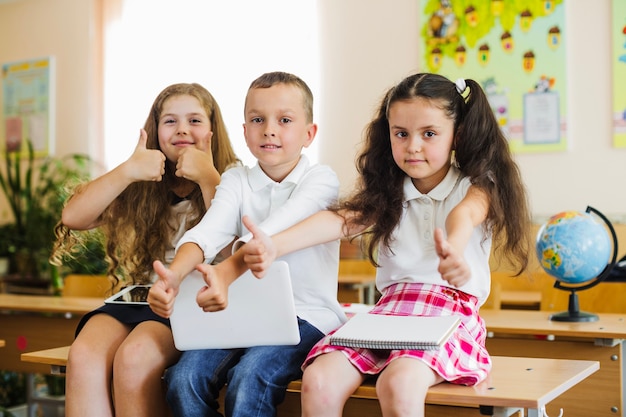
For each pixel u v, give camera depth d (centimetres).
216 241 179
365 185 184
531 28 447
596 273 245
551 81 443
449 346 158
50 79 595
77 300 344
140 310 192
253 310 168
